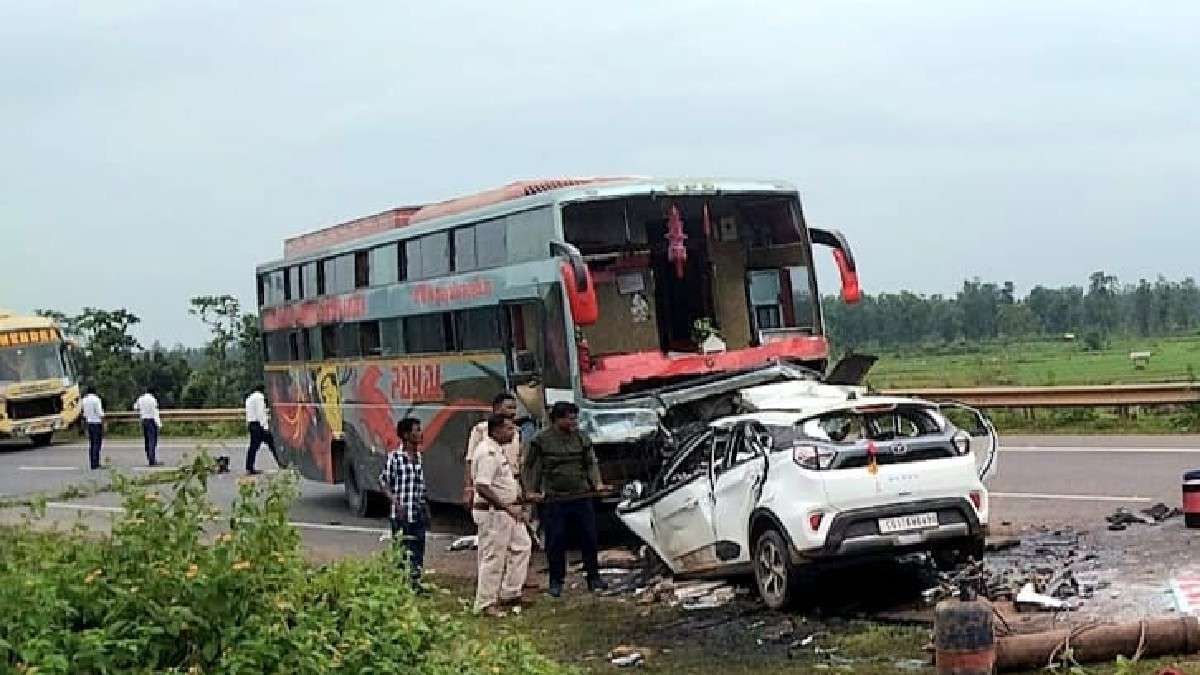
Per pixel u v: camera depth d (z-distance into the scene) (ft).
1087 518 49.11
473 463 42.91
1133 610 34.42
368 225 67.15
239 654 21.22
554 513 44.32
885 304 204.95
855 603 38.55
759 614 38.52
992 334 211.00
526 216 52.26
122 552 23.07
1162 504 49.19
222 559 22.56
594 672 33.83
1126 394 81.92
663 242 52.65
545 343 51.11
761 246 54.60
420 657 24.31
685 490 42.52
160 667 21.35
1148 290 241.14
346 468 71.46
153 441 104.12
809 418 37.91
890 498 37.01
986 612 27.45
